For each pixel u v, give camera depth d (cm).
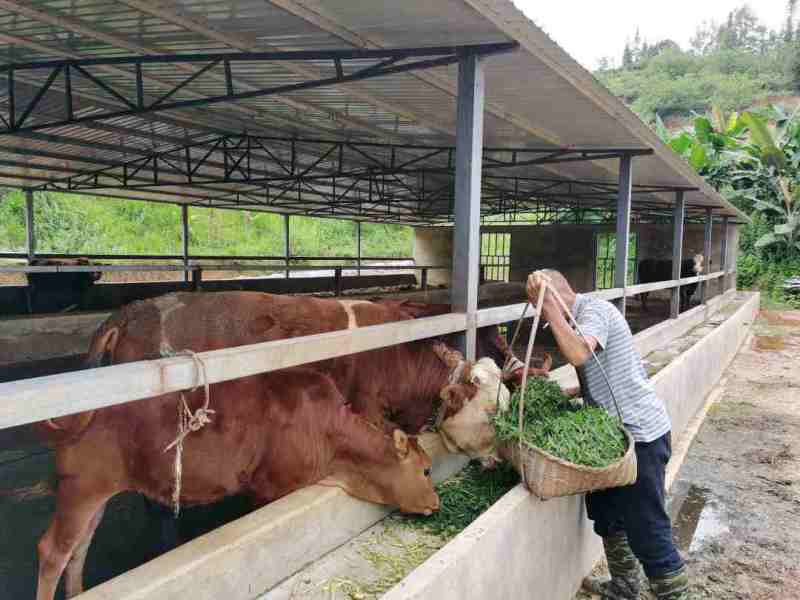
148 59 459
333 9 326
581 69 391
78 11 386
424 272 1320
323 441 272
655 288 778
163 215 2930
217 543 217
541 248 1897
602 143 646
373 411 358
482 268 1625
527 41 336
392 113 646
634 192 1041
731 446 602
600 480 241
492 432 295
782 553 393
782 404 764
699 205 1266
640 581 328
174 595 198
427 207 1688
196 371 191
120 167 1054
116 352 303
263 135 893
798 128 2044
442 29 341
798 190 2052
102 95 659
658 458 271
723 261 1509
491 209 1900
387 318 370
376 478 268
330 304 361
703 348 741
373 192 1459
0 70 545
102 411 260
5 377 630
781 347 1210
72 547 266
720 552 393
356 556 258
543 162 709
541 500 265
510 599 254
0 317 645
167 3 360
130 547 357
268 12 363
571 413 272
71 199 2652
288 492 276
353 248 3503
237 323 322
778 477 523
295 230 3441
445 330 329
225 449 269
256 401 273
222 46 448
